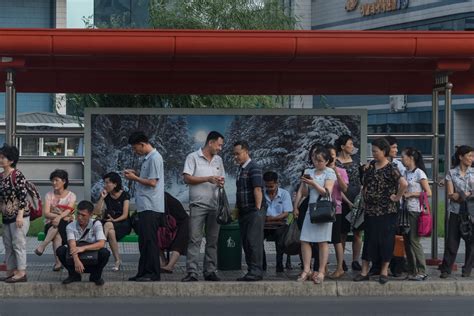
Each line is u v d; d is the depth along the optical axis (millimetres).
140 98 20062
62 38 11797
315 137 14195
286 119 14195
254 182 11273
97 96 19984
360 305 10531
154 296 11062
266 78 14516
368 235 11312
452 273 12328
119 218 12438
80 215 10734
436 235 13086
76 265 10672
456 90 14367
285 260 14070
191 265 11430
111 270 12555
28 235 17484
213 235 11484
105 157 13969
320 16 50062
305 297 11117
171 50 11922
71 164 16891
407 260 11734
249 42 11938
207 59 12523
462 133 43906
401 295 11281
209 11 21266
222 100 21188
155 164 11227
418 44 12086
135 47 11875
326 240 11203
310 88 14656
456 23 42344
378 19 46656
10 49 11750
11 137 12531
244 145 11414
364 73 14586
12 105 12555
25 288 11008
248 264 11516
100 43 11836
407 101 44969
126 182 13984
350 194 12227
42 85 14297
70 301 10758
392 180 11148
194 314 9891
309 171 11328
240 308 10297
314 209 11062
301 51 12023
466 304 10641
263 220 11422
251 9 21938
